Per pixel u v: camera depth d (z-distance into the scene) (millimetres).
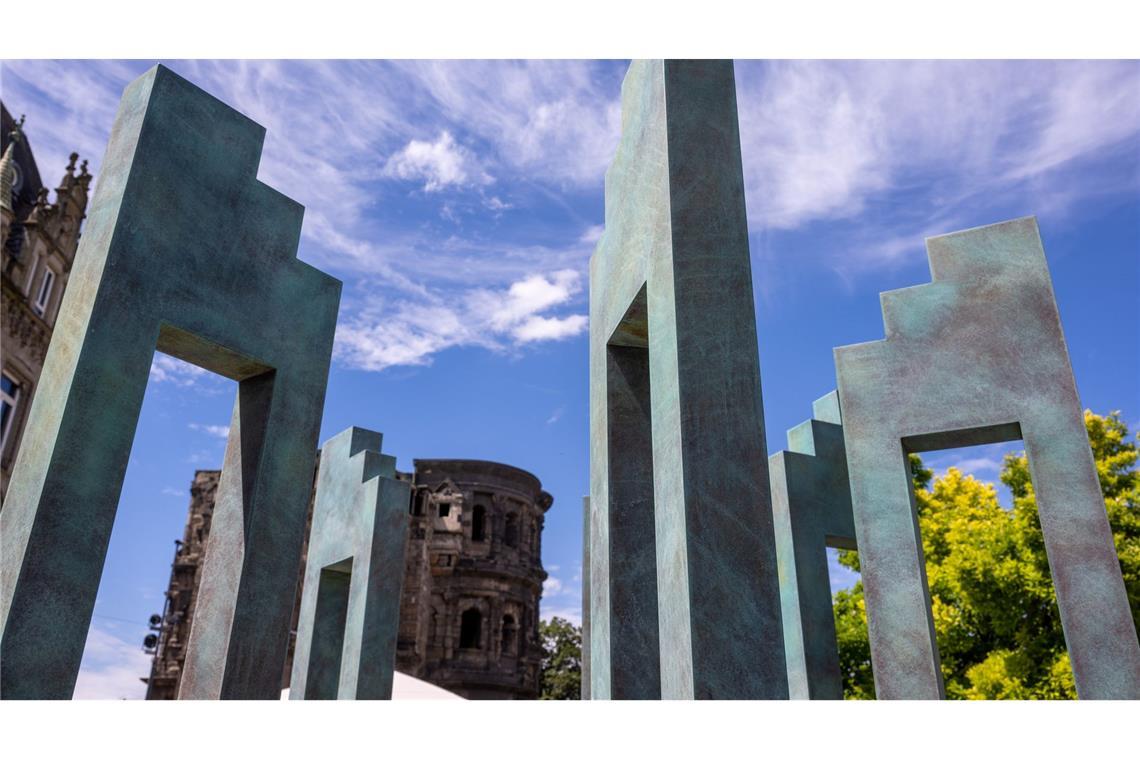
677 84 6148
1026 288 7941
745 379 5340
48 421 5957
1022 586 17312
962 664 19953
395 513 11883
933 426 7836
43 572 5531
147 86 7008
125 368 6258
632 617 6676
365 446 13281
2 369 27984
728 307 5500
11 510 5789
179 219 6930
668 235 5707
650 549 6930
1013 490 21453
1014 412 7574
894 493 7777
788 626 10250
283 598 7180
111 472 6016
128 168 6645
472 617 53656
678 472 5094
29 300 29375
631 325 7090
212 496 46312
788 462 10820
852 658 19828
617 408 7355
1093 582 6781
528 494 57344
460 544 52594
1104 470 20016
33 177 33375
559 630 64812
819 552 10555
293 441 7582
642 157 6578
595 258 8094
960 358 7957
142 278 6531
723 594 4840
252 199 7652
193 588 44219
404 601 46750
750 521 5027
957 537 19281
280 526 7320
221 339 7066
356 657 10891
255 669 6855
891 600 7480
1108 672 6500
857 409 8195
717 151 5973
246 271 7441
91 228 6684
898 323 8344
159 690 41625
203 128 7324
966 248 8336
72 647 5562
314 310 8031
